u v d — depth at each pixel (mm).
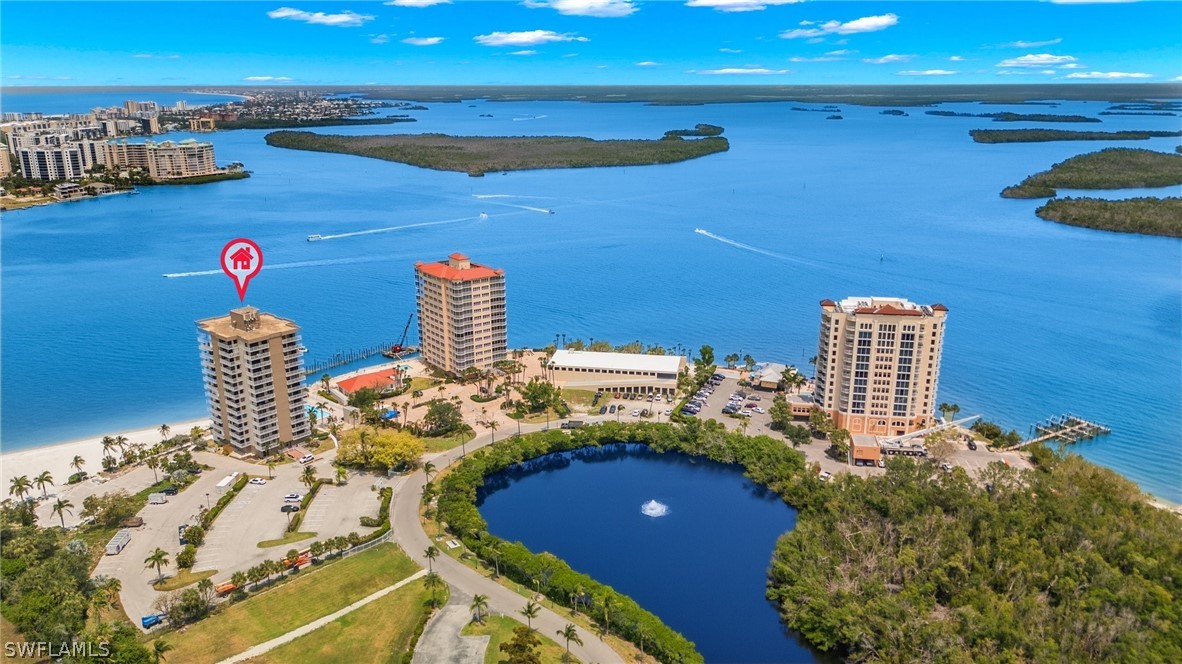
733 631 192375
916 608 184375
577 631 184500
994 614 178500
